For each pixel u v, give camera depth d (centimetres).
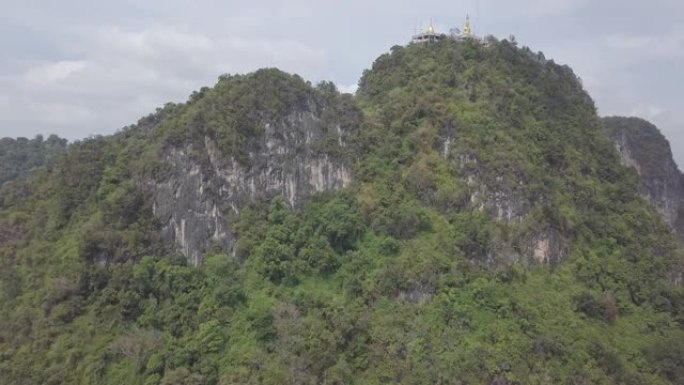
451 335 7281
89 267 7600
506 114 9675
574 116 11100
